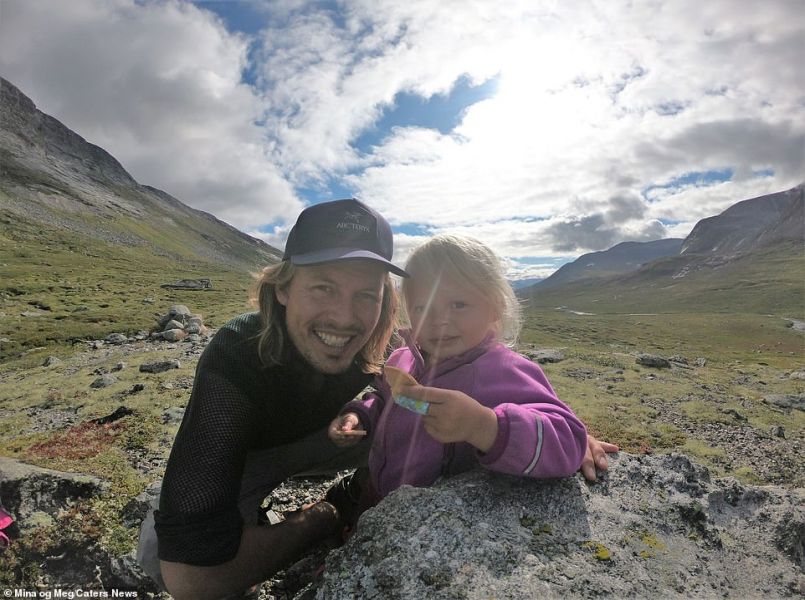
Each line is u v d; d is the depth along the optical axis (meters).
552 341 14.16
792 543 0.65
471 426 0.54
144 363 4.45
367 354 0.87
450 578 0.49
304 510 0.78
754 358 13.13
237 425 0.66
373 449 0.77
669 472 0.76
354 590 0.51
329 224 0.69
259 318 0.76
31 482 1.44
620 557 0.55
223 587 0.64
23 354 6.88
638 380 5.20
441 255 0.66
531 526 0.59
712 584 0.54
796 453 2.98
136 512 1.33
